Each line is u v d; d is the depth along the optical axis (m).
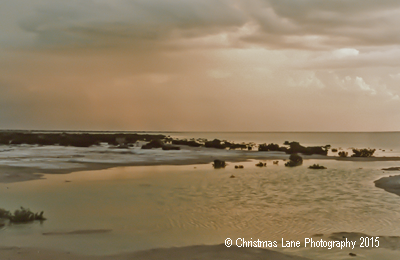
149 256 10.05
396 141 121.50
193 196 18.89
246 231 12.72
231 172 29.53
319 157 47.94
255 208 16.22
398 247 10.93
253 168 33.06
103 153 46.88
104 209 15.80
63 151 49.09
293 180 24.94
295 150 54.28
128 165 33.97
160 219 14.24
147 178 25.44
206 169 31.70
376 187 21.97
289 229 12.93
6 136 78.69
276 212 15.44
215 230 12.82
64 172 28.09
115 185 22.22
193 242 11.45
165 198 18.30
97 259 9.79
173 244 11.22
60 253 10.23
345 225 13.50
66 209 15.73
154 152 50.44
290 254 10.32
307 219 14.31
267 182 23.94
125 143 73.75
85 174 27.30
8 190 20.12
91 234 12.21
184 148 61.94
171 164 35.53
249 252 10.44
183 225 13.45
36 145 64.44
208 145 69.75
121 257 9.96
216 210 15.76
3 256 9.86
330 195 19.34
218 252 10.41
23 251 10.34
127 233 12.38
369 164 38.28
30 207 16.08
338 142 111.12
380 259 9.93
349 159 44.94
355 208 16.17
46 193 19.36
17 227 12.95
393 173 29.34
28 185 21.89
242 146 69.31
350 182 24.02
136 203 17.08
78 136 90.31
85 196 18.64
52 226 13.10
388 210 15.84
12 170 27.78
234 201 17.69
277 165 36.38
